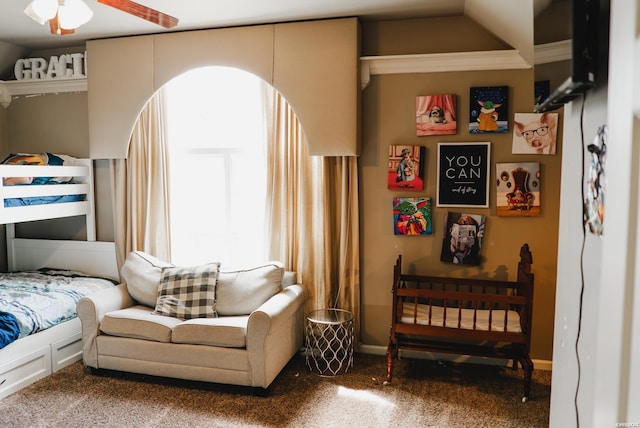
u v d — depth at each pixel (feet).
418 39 12.23
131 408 10.05
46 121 15.34
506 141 11.92
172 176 14.40
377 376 11.63
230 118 14.07
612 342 2.62
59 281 13.66
